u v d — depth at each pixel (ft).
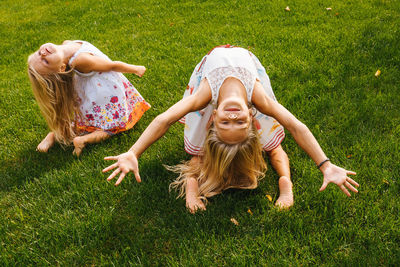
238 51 8.09
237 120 6.40
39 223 7.88
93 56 9.43
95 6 20.89
